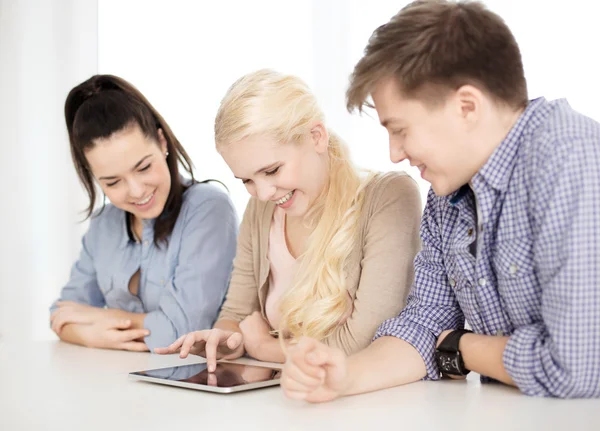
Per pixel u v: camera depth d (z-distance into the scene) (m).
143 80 2.50
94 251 1.80
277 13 2.30
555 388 0.92
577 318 0.88
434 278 1.14
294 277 1.38
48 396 1.02
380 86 1.00
